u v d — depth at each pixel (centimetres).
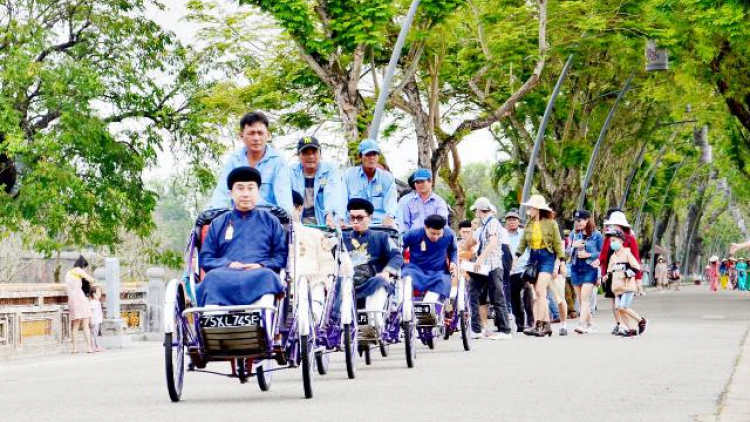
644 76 3816
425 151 2905
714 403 900
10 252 3853
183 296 970
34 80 3169
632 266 1898
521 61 3145
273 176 1032
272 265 948
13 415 891
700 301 4097
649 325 2300
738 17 2708
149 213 3531
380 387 1069
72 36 3469
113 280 2283
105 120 3381
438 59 2931
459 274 1616
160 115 3428
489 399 942
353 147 2473
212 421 812
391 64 2216
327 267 1082
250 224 955
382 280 1262
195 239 964
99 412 895
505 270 2009
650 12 2892
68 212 3256
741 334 1942
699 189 7931
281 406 912
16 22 3244
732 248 786
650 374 1171
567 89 3669
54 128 3194
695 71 3303
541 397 953
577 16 3008
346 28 2370
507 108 2908
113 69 3384
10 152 3080
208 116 3272
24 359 1920
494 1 3122
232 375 988
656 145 5156
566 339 1850
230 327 910
